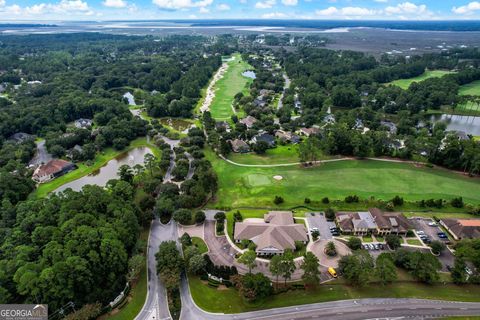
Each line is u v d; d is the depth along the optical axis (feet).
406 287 273.54
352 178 448.24
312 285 274.57
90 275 253.03
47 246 264.11
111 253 268.82
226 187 429.79
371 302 259.60
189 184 407.23
